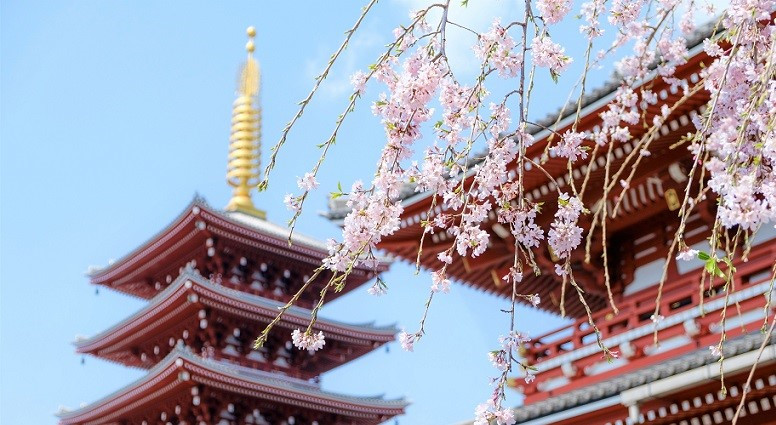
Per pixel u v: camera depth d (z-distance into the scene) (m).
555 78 6.64
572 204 6.59
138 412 38.09
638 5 7.35
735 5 6.59
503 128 6.89
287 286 39.72
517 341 6.70
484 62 6.60
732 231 17.11
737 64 7.14
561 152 6.80
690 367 13.89
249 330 37.66
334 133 6.51
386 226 6.66
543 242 19.22
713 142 6.92
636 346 16.95
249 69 45.22
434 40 6.68
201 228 36.31
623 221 18.55
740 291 15.69
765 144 5.87
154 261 39.44
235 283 38.19
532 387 18.36
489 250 19.89
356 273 38.38
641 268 18.73
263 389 35.84
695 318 16.12
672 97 14.63
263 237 37.78
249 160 43.25
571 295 23.08
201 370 34.31
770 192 6.21
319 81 6.23
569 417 15.60
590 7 7.14
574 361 17.83
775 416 14.16
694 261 17.84
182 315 36.81
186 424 36.34
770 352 12.86
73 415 40.03
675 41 7.77
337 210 19.39
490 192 7.10
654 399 14.63
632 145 16.38
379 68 6.80
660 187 17.52
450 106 6.80
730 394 14.06
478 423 6.62
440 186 6.82
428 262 20.86
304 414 37.66
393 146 6.77
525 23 6.40
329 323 37.78
